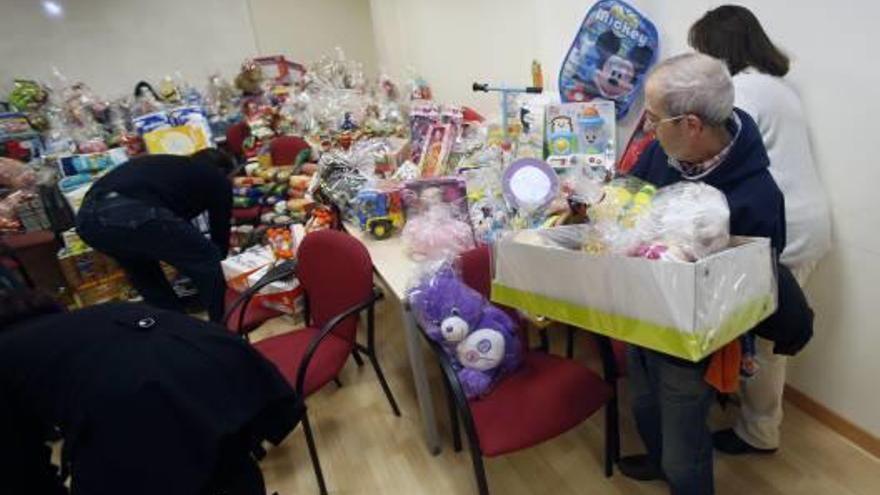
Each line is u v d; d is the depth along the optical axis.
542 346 1.92
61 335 1.03
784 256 1.39
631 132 2.05
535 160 1.71
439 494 1.67
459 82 3.58
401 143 2.64
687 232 0.93
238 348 1.13
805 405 1.76
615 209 1.11
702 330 0.88
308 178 2.74
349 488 1.74
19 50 4.14
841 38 1.33
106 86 4.49
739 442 1.64
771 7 1.48
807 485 1.53
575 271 1.07
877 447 1.58
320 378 1.63
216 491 1.15
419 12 3.90
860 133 1.35
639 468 1.60
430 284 1.47
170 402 0.99
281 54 5.05
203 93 4.61
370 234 2.03
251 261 2.30
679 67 0.99
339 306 1.76
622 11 1.89
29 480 1.10
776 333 1.17
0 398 1.01
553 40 2.46
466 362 1.45
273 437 1.28
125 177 2.19
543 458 1.76
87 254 2.88
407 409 2.08
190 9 4.60
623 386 2.00
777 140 1.34
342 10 5.16
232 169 3.16
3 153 3.42
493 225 1.72
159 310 1.14
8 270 2.06
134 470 0.99
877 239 1.39
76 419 0.96
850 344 1.56
